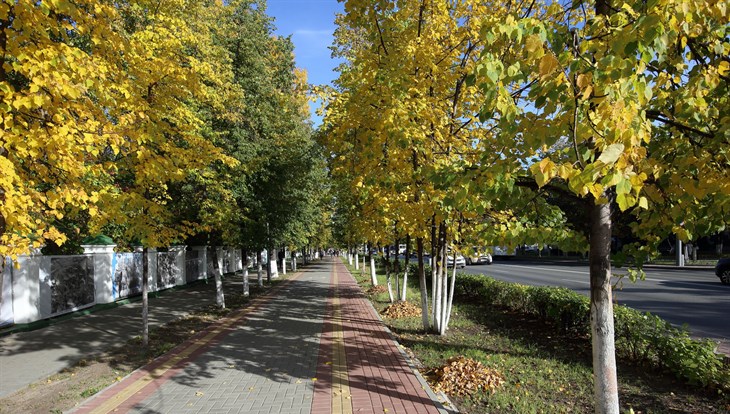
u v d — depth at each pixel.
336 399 5.07
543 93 2.72
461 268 28.00
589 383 5.54
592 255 3.39
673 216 3.79
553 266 31.42
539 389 5.32
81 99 4.22
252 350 7.58
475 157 5.74
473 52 7.25
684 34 3.00
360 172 7.50
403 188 7.09
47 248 14.57
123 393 5.42
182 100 8.45
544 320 9.39
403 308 11.33
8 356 7.41
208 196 11.69
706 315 10.02
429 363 6.63
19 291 9.70
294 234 20.28
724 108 3.62
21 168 3.88
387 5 6.52
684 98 3.45
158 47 7.01
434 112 6.79
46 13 3.59
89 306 12.31
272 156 14.43
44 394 5.52
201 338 8.64
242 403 5.01
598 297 3.33
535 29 2.80
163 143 5.84
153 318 11.20
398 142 5.81
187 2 8.75
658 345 5.76
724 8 2.73
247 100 13.49
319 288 19.36
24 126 3.68
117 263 14.11
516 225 4.17
